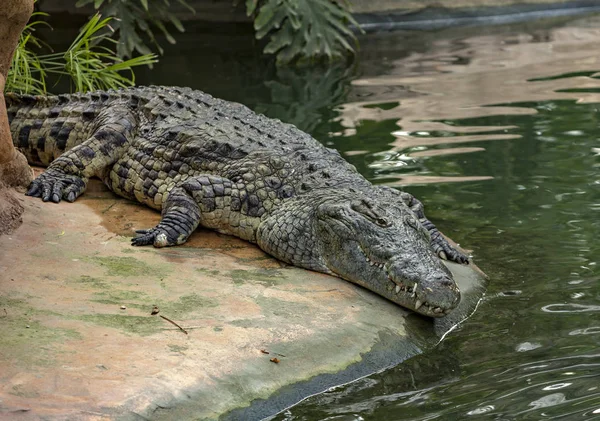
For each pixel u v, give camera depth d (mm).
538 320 5371
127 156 7051
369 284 5621
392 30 16625
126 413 3883
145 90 7668
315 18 13664
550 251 6422
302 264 5996
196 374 4266
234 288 5359
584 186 7684
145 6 12695
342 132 9422
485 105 10516
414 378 4727
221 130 6879
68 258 5516
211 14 16531
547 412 4141
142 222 6484
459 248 6473
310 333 4906
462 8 17625
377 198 6070
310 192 6246
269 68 13125
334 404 4406
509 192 7598
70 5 16281
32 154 7785
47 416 3738
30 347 4262
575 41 14820
